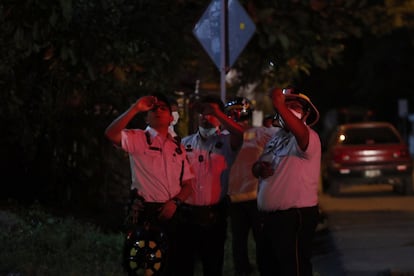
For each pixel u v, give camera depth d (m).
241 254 10.15
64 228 11.16
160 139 7.32
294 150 7.66
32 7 11.31
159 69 13.55
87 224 12.02
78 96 13.19
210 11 11.12
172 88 14.22
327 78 52.16
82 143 13.40
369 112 48.84
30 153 13.02
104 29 12.36
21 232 10.49
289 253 7.69
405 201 21.42
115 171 14.12
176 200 7.35
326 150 24.59
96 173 13.89
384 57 49.75
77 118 13.35
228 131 8.02
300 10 16.36
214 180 7.94
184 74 16.53
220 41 11.06
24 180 13.75
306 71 17.66
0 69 11.70
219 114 7.80
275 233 7.75
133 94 13.37
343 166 22.64
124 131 7.24
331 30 16.91
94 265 9.61
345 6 16.69
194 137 8.17
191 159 7.99
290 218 7.68
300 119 7.72
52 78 12.88
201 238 7.99
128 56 12.92
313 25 16.70
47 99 12.84
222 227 8.05
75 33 12.22
